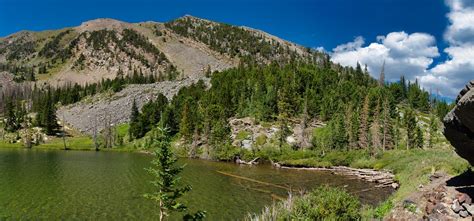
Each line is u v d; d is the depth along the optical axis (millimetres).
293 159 100625
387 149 112062
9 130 173000
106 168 83875
